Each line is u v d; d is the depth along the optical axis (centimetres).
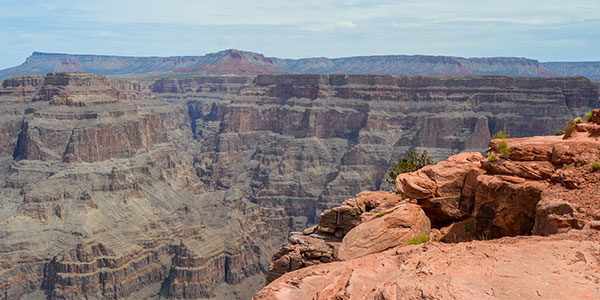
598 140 2166
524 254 1348
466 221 2514
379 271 1434
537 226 1867
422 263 1383
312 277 1603
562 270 1212
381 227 2352
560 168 2098
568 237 1522
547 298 1070
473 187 2534
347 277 1484
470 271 1240
